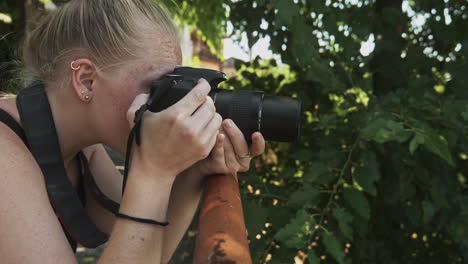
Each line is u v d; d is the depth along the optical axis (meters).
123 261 0.94
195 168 1.21
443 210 2.32
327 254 2.23
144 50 1.15
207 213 0.79
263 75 2.79
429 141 1.78
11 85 1.48
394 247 2.64
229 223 0.72
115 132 1.18
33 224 0.92
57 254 0.91
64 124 1.19
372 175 2.02
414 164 2.23
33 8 2.48
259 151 1.18
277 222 2.02
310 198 1.99
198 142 0.97
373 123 1.92
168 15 1.25
